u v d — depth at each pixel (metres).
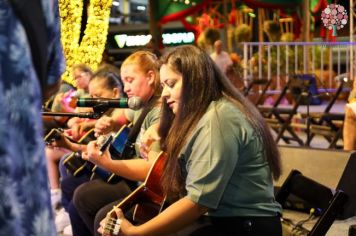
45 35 1.30
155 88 3.66
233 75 10.03
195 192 2.56
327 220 2.92
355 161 4.10
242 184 2.66
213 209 2.63
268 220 2.69
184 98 2.71
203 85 2.70
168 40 15.05
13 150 1.22
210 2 14.60
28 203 1.24
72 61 5.11
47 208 1.27
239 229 2.66
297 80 8.13
